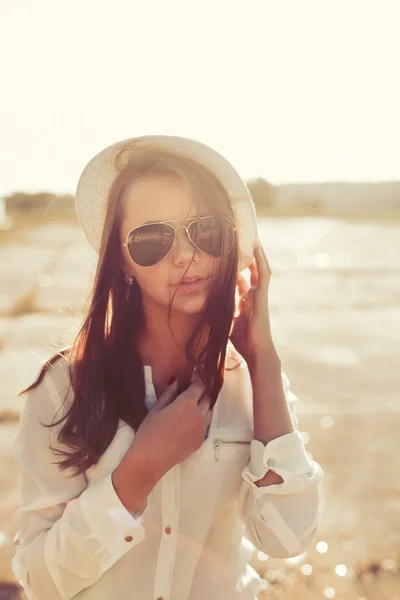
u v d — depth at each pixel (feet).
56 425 4.59
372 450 15.57
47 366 4.75
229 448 4.83
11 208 155.02
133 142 4.80
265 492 4.66
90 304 4.82
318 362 24.35
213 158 4.85
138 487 4.25
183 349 4.99
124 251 4.76
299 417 17.97
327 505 12.88
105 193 5.08
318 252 69.82
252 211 5.03
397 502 12.99
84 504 4.20
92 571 4.28
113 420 4.55
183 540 4.63
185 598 4.61
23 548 4.54
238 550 5.02
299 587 10.17
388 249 73.00
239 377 5.18
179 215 4.57
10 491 13.20
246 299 5.21
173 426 4.34
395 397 19.76
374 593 10.01
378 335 29.30
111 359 4.69
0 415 17.56
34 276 50.24
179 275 4.58
